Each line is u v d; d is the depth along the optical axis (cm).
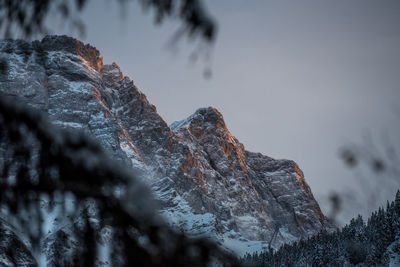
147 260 362
